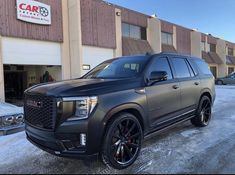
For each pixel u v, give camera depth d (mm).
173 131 6312
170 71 5535
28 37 14867
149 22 25234
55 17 16469
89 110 3736
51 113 3781
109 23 20078
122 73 5004
